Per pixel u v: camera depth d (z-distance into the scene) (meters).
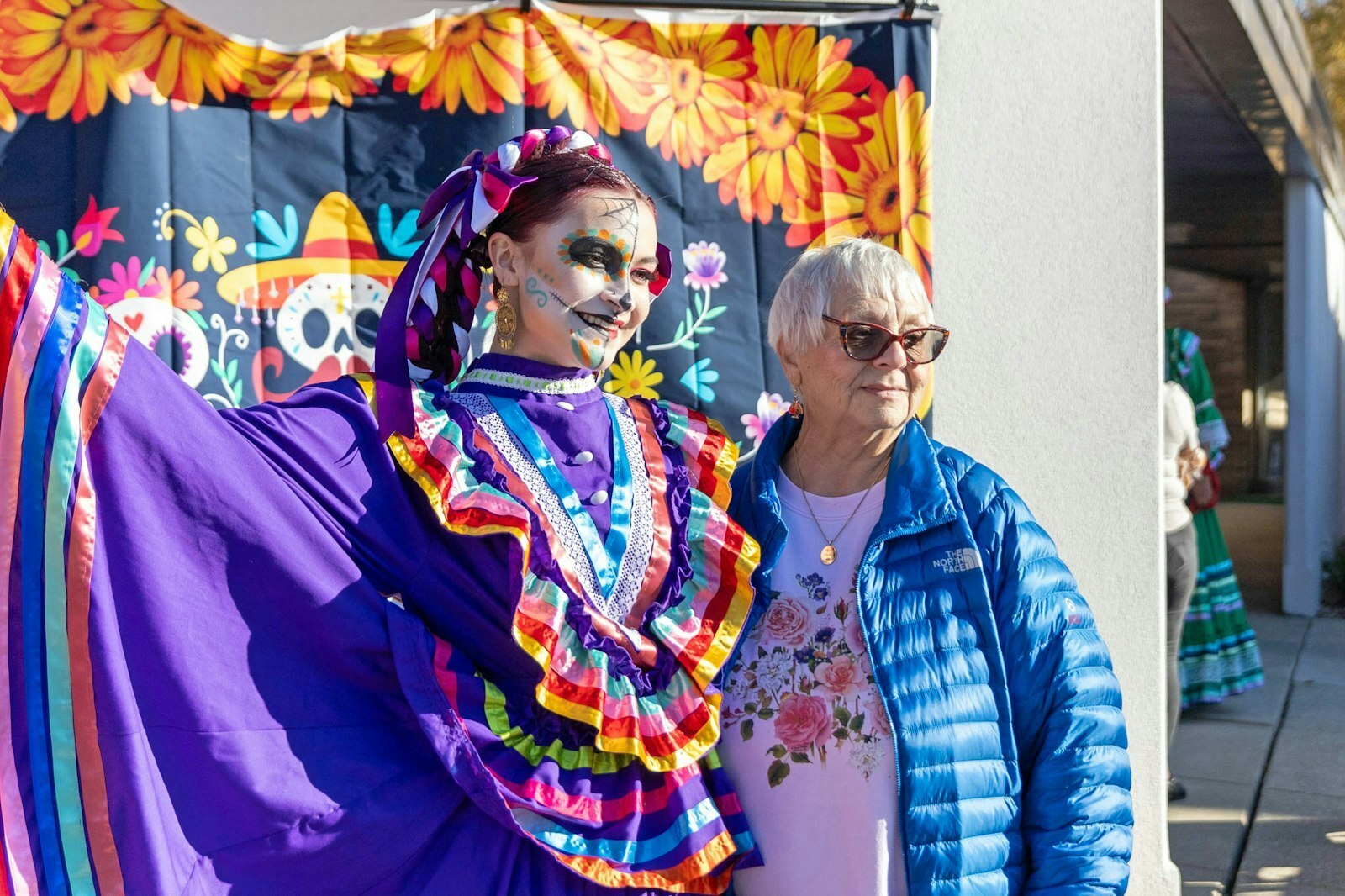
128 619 1.47
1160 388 2.96
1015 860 1.71
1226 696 5.48
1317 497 8.43
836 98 2.63
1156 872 3.03
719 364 2.59
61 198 2.21
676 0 2.54
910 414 1.83
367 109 2.39
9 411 1.43
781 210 2.61
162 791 1.47
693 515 1.82
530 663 1.66
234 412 1.63
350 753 1.57
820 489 1.89
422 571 1.65
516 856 1.60
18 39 2.20
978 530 1.80
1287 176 8.05
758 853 1.72
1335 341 9.81
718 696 1.71
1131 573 2.98
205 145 2.29
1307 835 3.95
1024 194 2.96
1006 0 2.94
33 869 1.40
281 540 1.55
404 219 2.40
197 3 2.61
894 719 1.69
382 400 1.71
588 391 1.84
